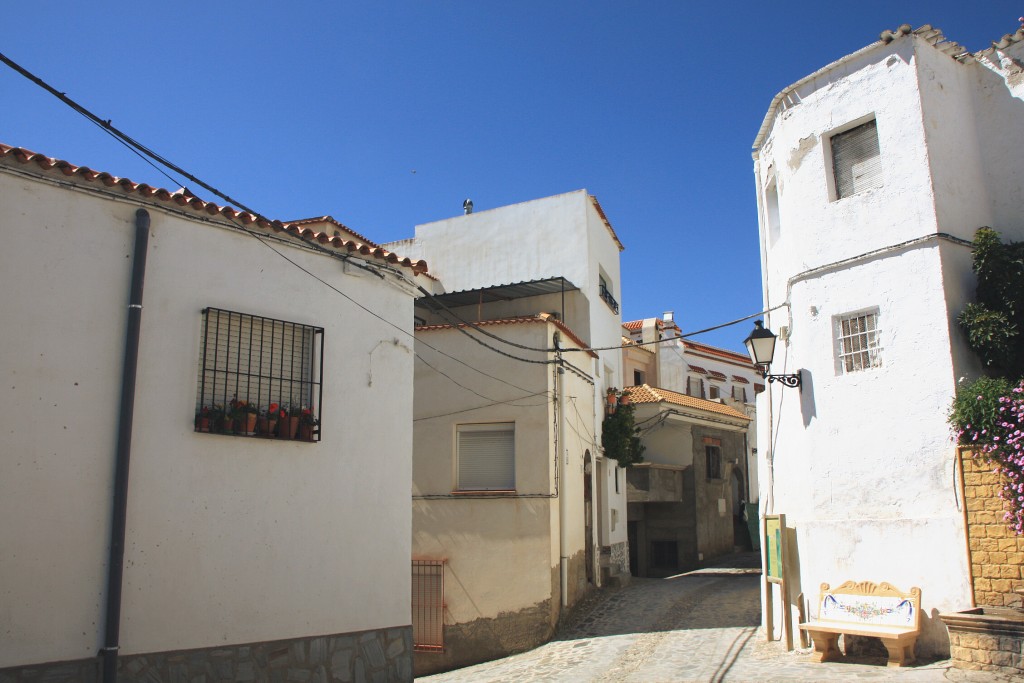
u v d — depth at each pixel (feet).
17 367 24.03
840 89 39.93
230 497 28.50
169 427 27.25
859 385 37.11
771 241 46.34
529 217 77.71
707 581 69.51
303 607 29.96
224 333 29.43
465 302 76.95
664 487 83.76
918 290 35.68
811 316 39.42
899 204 36.88
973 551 32.07
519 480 52.60
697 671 36.24
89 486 24.98
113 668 24.48
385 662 32.14
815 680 30.96
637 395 87.40
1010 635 28.76
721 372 136.26
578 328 72.79
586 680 37.55
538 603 50.11
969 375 34.60
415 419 56.13
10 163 24.62
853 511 36.52
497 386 54.65
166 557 26.53
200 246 29.01
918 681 28.63
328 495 31.48
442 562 52.85
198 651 26.81
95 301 25.93
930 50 37.99
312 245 32.45
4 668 22.63
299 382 31.50
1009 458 30.81
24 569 23.40
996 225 37.83
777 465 43.70
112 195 26.78
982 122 38.93
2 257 24.14
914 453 34.81
